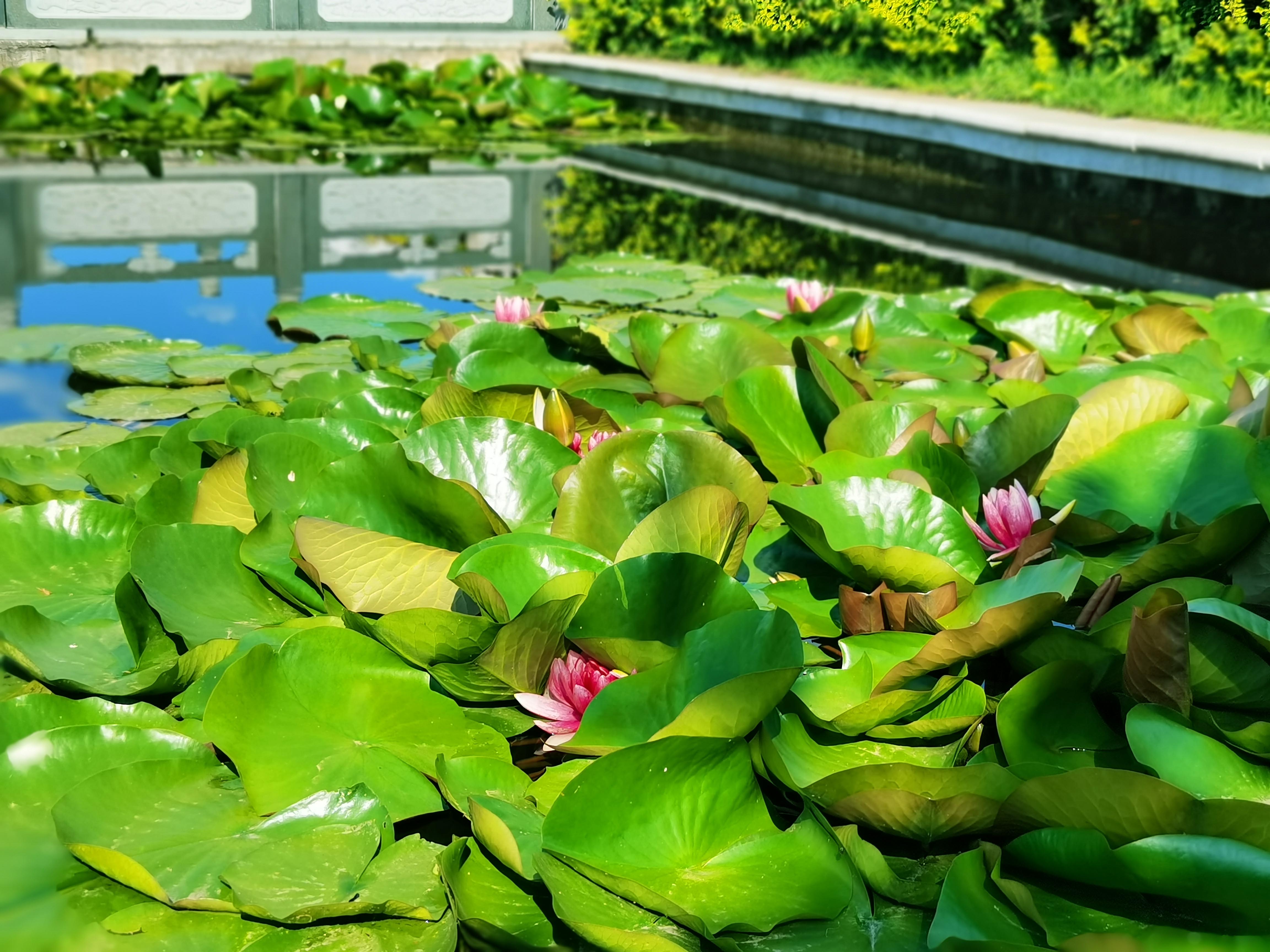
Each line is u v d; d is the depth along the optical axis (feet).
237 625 4.75
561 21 9.59
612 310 10.57
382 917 3.29
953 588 4.47
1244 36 17.92
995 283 13.00
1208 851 3.20
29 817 3.63
